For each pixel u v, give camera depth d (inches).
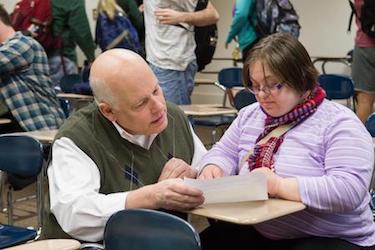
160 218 49.0
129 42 174.6
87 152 66.1
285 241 65.2
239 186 55.9
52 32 219.6
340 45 256.1
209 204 56.7
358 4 162.1
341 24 254.2
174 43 139.4
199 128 205.0
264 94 63.4
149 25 142.6
